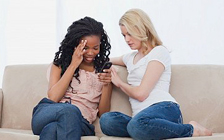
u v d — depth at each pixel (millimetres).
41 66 2406
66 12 2910
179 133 1768
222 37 2779
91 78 2158
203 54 2797
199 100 2176
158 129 1727
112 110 2207
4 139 1828
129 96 2121
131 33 2086
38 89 2336
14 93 2361
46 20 2973
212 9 2793
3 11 2992
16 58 2986
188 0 2811
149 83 2012
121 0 2867
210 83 2201
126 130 1872
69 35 2139
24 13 2988
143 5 2844
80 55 2080
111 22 2875
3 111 2354
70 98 2117
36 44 2973
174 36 2816
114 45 2861
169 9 2824
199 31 2801
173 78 2236
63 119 1750
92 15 2896
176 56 2816
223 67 2256
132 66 2164
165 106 1938
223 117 2141
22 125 2305
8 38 2992
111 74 2166
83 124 1969
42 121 1834
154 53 2086
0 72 2984
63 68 2156
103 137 1830
